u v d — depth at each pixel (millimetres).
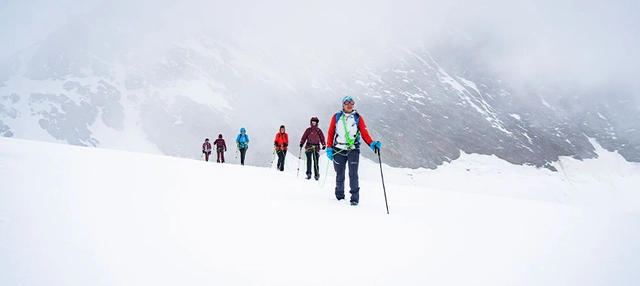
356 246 3006
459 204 6609
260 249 2701
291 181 9234
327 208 4988
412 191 8992
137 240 2580
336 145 6145
